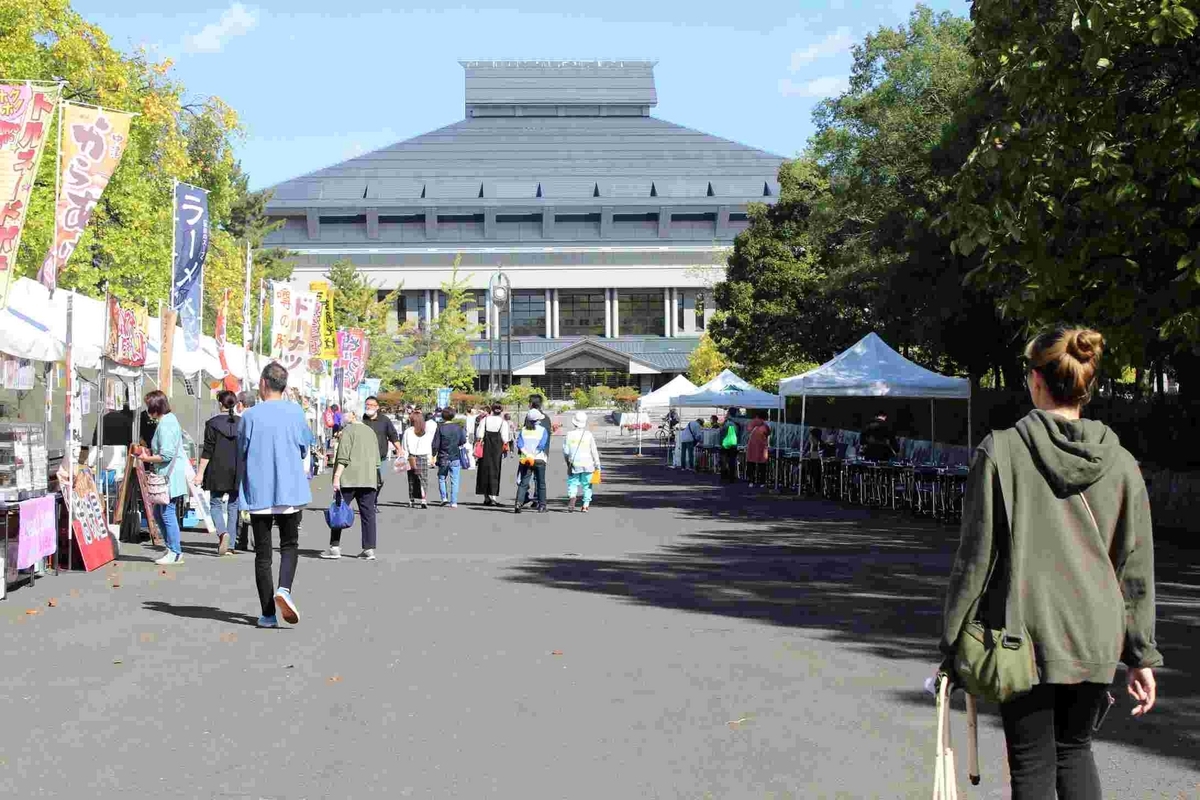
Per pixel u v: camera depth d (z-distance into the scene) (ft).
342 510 51.39
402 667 28.12
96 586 42.04
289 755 20.66
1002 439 13.20
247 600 38.83
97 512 48.78
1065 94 48.14
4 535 40.09
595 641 31.65
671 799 18.21
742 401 135.74
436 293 429.38
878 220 114.42
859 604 38.63
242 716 23.39
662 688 25.91
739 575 46.03
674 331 434.71
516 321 435.12
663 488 105.60
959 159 85.56
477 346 418.72
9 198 41.98
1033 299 49.57
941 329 98.48
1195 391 68.54
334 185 464.24
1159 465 71.20
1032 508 12.94
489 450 84.43
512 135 501.97
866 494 86.63
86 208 48.47
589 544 57.98
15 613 35.99
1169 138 47.26
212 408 105.40
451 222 450.30
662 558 51.98
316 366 131.23
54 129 95.40
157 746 21.24
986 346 101.40
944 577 45.62
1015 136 48.29
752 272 164.45
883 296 109.09
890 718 23.32
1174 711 24.13
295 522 33.55
